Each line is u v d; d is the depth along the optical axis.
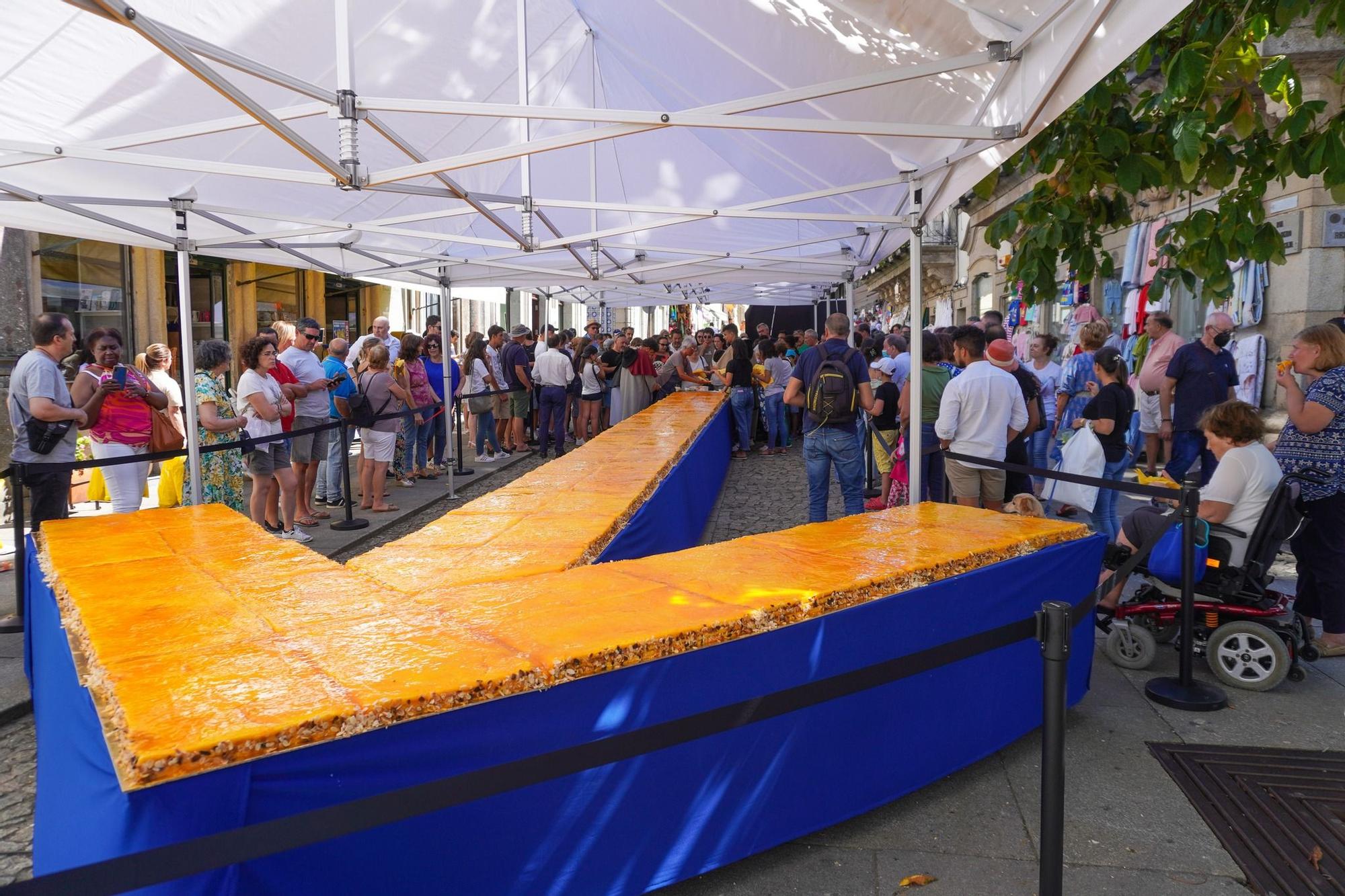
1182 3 2.35
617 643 2.31
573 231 9.48
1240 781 3.36
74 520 4.55
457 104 3.70
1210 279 5.38
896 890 2.70
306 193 6.53
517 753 2.17
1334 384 4.51
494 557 3.48
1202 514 4.45
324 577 3.15
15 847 3.09
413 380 10.60
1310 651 4.43
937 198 5.24
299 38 4.69
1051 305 15.34
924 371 6.98
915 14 3.71
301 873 1.89
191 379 6.24
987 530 3.86
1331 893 2.67
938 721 3.24
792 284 16.64
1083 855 2.89
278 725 1.81
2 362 9.52
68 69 4.32
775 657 2.67
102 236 5.69
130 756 1.69
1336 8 4.38
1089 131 5.42
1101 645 5.01
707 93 6.40
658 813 2.47
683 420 9.34
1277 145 5.25
